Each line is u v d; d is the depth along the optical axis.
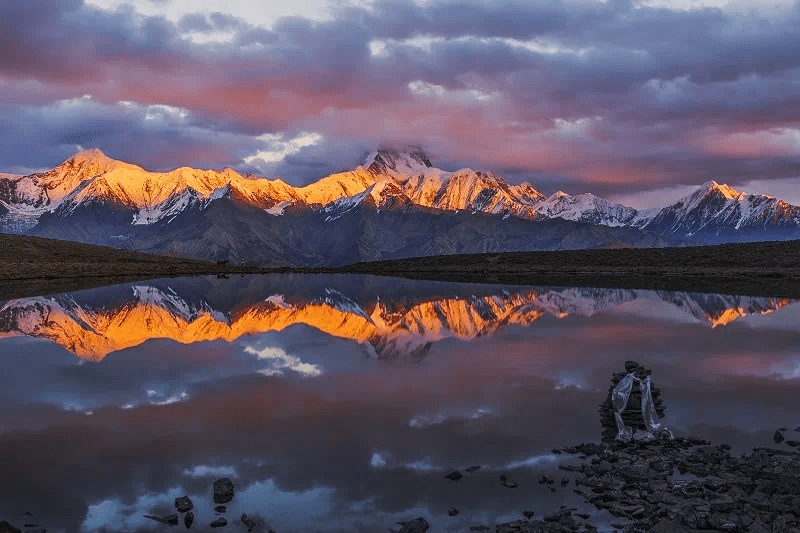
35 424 19.75
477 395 22.92
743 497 14.03
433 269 127.38
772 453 16.66
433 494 14.59
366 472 15.88
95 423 19.81
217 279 102.56
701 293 63.72
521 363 28.58
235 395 23.22
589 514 13.56
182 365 28.91
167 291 73.19
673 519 13.08
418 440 18.08
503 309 51.09
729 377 25.11
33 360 30.20
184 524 13.30
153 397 23.02
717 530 12.82
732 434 18.27
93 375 26.78
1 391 23.97
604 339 34.88
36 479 15.52
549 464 16.30
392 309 52.44
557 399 22.30
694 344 32.81
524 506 14.00
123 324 43.28
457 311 50.06
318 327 41.56
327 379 25.77
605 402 20.22
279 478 15.55
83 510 13.90
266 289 77.62
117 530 13.02
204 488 14.99
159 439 18.36
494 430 18.92
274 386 24.58
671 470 15.73
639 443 17.58
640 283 79.44
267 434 18.69
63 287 78.88
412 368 27.83
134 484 15.27
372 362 29.38
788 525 12.78
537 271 112.06
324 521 13.39
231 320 45.59
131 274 113.06
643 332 37.28
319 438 18.33
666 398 21.98
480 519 13.43
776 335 35.56
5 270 100.38
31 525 13.23
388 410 21.09
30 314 48.66
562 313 47.59
